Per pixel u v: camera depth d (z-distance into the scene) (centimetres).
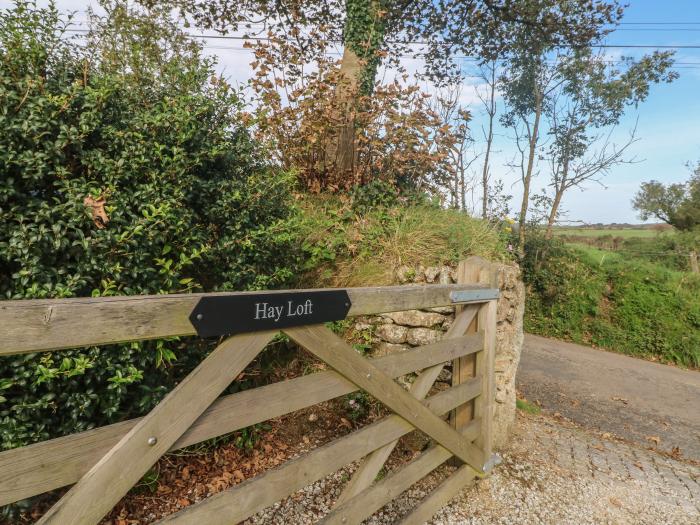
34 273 201
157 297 120
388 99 525
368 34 661
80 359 205
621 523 279
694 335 817
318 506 258
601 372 705
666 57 1053
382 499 213
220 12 935
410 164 568
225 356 139
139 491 252
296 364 360
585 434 437
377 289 203
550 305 979
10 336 94
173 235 259
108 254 223
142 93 285
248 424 149
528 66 1155
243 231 303
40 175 205
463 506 276
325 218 459
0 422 199
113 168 234
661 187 1689
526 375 659
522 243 981
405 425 223
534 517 273
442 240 420
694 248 1154
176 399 126
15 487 98
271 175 345
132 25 511
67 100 219
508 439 386
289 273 333
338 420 343
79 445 109
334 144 555
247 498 151
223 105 302
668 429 491
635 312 891
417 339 348
